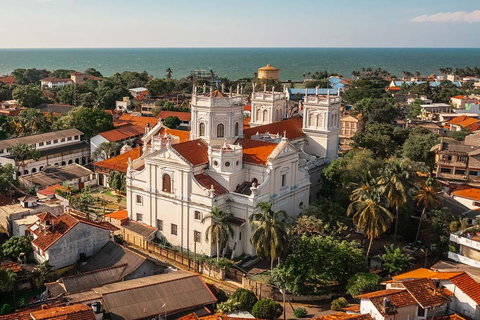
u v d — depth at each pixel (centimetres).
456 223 7925
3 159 11969
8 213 8681
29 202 9112
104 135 14100
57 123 15312
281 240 6969
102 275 6919
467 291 5731
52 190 10481
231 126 9038
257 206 7694
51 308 5712
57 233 7556
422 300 5572
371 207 7406
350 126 16688
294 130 10744
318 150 10794
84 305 5797
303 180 9262
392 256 7450
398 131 13788
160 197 8575
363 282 6712
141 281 6731
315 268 6975
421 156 11731
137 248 8619
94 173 11962
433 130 16600
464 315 5722
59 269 7450
